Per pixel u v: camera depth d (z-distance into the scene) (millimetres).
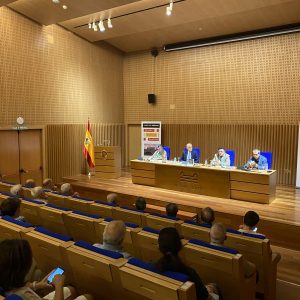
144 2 7176
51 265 2523
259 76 8805
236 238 3023
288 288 3734
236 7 7047
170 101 10508
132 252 3088
